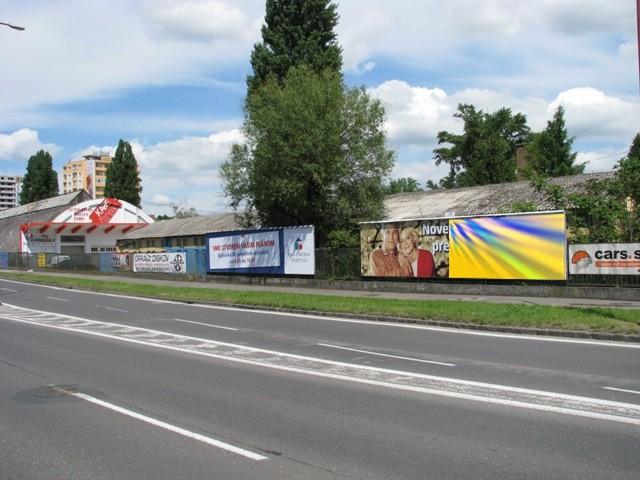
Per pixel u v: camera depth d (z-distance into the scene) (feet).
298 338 45.14
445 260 75.72
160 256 128.77
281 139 95.71
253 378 30.32
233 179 106.32
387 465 17.56
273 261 98.22
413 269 78.69
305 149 94.32
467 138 193.47
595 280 64.23
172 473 17.08
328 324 54.34
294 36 122.42
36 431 21.34
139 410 24.13
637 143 124.57
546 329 45.88
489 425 21.63
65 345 42.29
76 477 16.89
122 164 260.01
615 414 22.88
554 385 28.04
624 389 27.12
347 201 100.94
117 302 81.82
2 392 27.61
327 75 100.99
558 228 66.49
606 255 63.52
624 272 62.34
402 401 25.34
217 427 21.66
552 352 37.70
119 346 41.57
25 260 196.75
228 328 51.65
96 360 35.94
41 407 24.75
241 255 104.83
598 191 75.20
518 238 69.41
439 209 105.81
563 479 16.30
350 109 101.04
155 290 94.63
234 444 19.67
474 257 73.00
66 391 27.66
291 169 98.07
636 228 66.59
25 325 55.31
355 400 25.58
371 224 82.79
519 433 20.63
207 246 112.98
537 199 93.76
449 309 55.88
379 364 33.99
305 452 18.83
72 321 58.23
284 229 96.17
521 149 172.24
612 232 67.46
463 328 50.42
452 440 19.92
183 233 171.63
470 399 25.57
